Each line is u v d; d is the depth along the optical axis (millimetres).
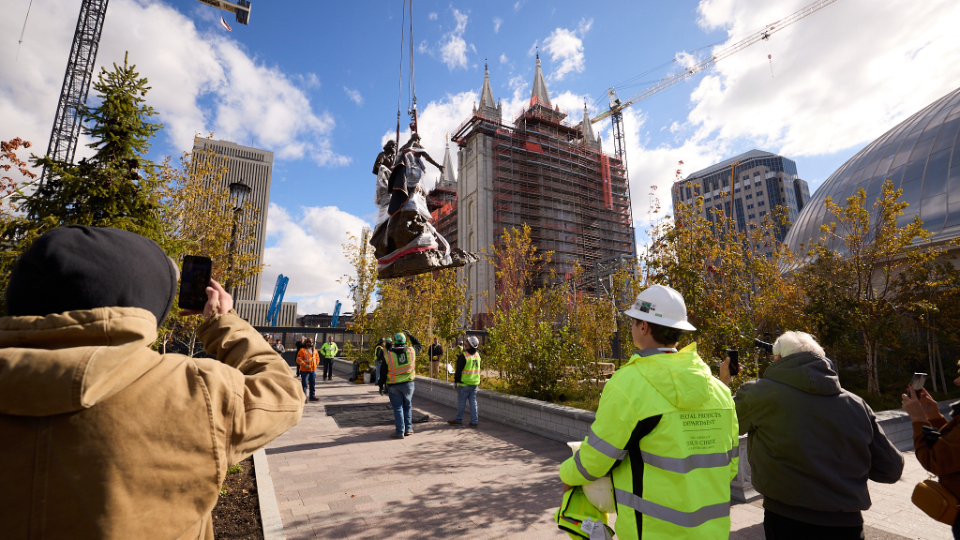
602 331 15625
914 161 25594
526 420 8922
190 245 5773
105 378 808
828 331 12508
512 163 68688
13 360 770
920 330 16219
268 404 1154
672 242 8477
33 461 779
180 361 1054
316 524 4398
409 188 4309
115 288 952
